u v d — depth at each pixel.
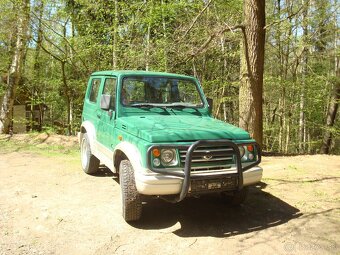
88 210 5.23
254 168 4.75
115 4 12.28
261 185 6.50
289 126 20.33
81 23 13.47
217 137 4.56
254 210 5.28
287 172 7.39
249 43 8.58
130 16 12.47
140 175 4.26
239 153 4.50
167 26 12.16
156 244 4.20
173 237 4.38
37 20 12.61
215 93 15.22
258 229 4.60
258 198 5.81
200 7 11.15
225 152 4.52
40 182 6.70
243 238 4.34
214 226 4.70
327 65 18.44
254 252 3.98
